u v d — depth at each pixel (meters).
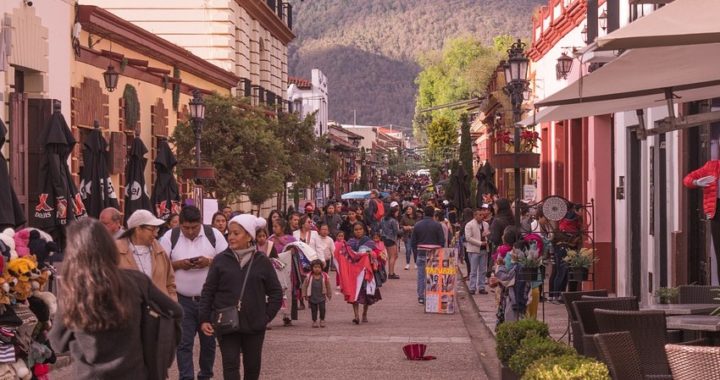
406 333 23.31
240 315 12.91
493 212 33.88
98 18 31.44
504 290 19.25
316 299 24.48
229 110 41.97
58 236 21.94
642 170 24.41
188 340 15.34
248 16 60.38
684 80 12.48
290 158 53.09
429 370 17.81
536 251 18.91
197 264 15.28
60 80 28.14
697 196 19.77
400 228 46.97
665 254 22.14
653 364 11.53
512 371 14.40
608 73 11.54
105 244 8.58
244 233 13.11
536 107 14.38
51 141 21.41
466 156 65.88
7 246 12.99
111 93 34.06
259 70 65.94
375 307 29.67
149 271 13.97
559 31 38.31
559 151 41.09
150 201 31.62
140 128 37.53
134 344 8.75
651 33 8.10
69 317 8.50
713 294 14.56
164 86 40.84
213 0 54.47
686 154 20.09
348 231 41.50
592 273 28.78
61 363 18.06
